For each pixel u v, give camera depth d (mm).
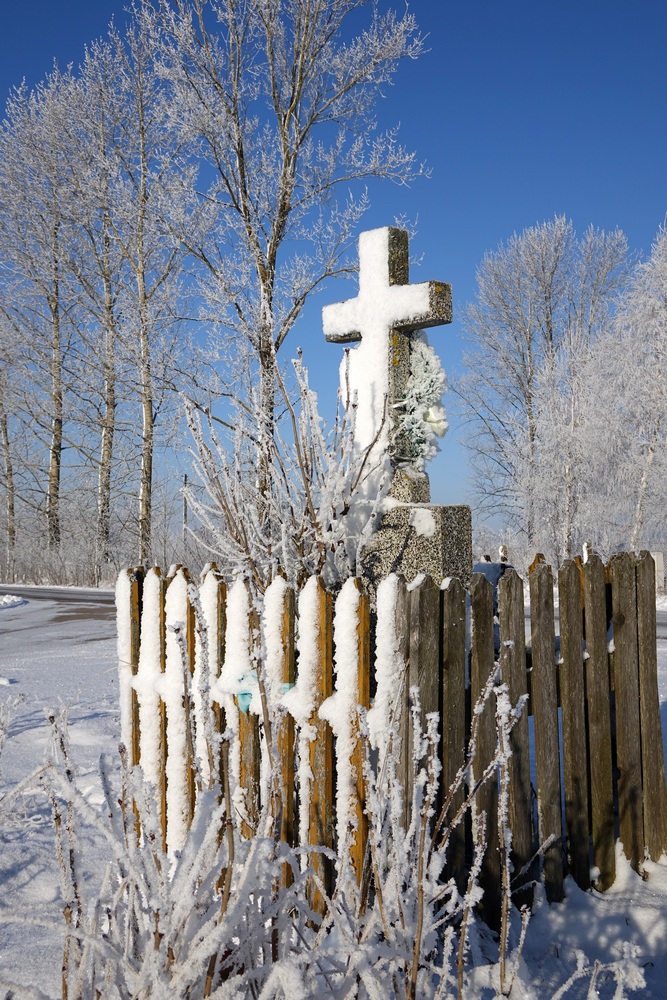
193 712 2980
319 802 2504
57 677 7539
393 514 3652
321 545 3494
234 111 13086
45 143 19531
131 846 1789
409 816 2443
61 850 1761
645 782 3266
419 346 3955
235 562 3693
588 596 3137
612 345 22078
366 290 3979
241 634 2816
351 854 2371
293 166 13078
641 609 3332
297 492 3719
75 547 24172
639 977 2379
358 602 2443
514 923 2758
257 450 4047
